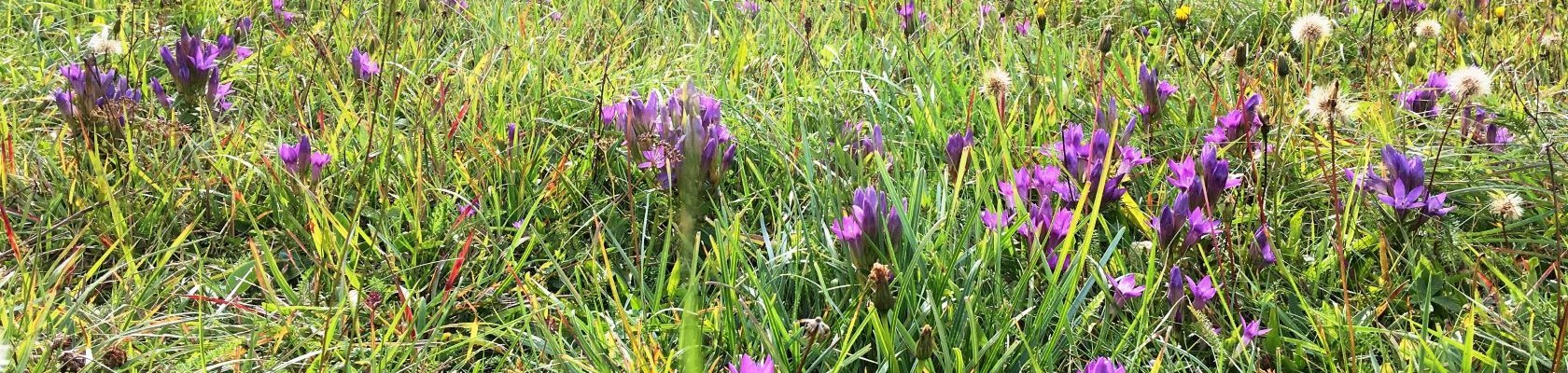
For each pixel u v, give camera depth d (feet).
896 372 7.07
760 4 16.84
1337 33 16.01
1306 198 9.87
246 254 9.36
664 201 9.84
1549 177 9.95
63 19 15.40
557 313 8.41
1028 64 13.05
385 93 11.96
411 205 9.68
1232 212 9.00
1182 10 15.62
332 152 10.45
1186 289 8.11
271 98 12.29
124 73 12.80
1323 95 8.22
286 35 14.39
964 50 15.26
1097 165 9.14
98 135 10.36
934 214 9.28
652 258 9.30
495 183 10.18
